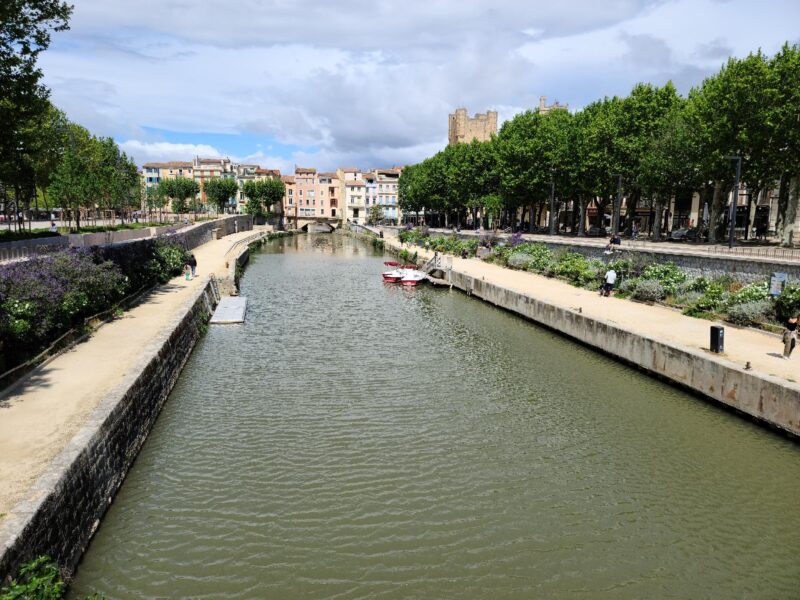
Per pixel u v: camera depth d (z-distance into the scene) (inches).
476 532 457.4
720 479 546.6
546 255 1823.3
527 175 2689.5
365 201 6643.7
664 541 452.4
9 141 847.1
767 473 554.9
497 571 411.2
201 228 2824.8
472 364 915.4
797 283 956.6
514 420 683.4
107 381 573.6
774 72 1574.8
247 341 1059.9
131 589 378.6
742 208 2493.8
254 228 5182.1
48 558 313.3
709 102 1733.5
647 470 563.5
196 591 380.2
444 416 693.3
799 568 424.5
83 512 406.9
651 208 2997.0
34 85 775.7
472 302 1565.0
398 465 565.3
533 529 464.1
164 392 714.8
